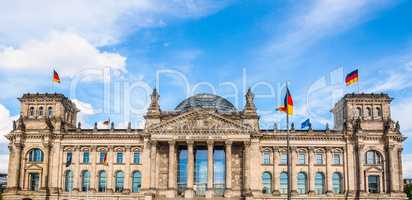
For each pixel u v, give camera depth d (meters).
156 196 143.50
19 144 151.25
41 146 152.62
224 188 149.25
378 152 149.88
